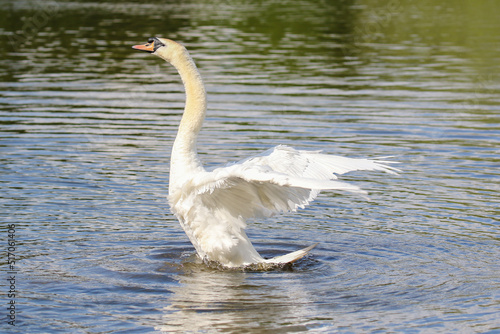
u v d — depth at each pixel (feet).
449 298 30.73
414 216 41.52
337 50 99.19
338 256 36.04
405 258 35.63
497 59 91.86
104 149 54.34
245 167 30.50
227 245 34.17
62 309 29.37
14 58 90.99
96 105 68.28
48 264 34.32
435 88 76.28
